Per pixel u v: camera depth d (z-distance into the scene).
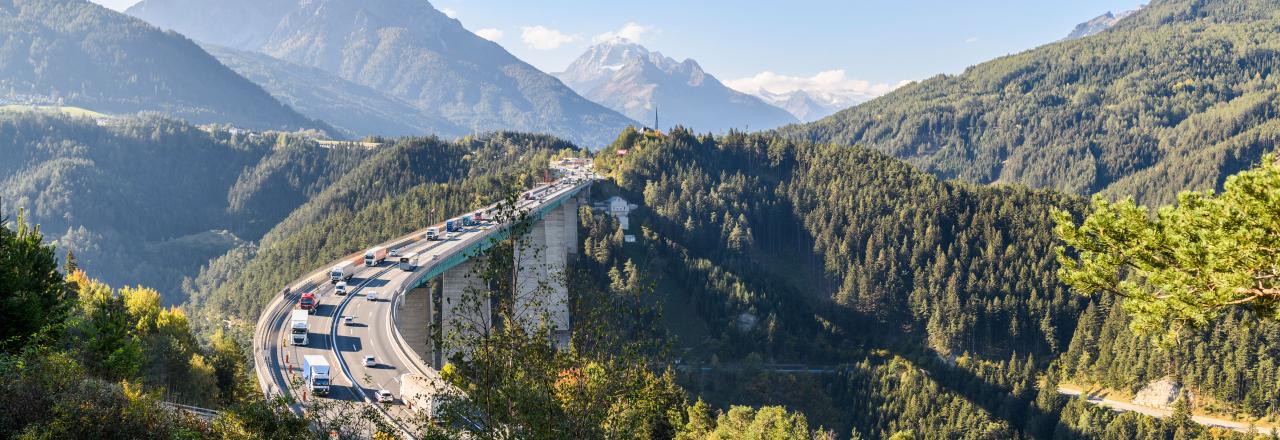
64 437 33.75
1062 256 33.12
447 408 34.88
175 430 36.94
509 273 35.16
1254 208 27.88
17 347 42.03
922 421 166.75
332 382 71.56
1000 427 169.25
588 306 35.72
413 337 117.56
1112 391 194.25
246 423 37.53
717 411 143.62
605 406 33.81
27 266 44.91
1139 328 30.78
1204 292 28.86
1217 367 183.00
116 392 37.78
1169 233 30.03
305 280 117.75
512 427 32.97
